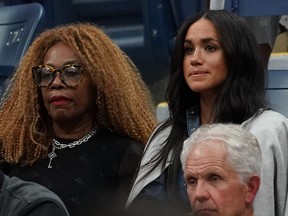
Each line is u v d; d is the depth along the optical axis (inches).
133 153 313.3
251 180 236.4
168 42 494.3
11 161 323.3
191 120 303.1
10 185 238.5
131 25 508.7
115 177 308.8
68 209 301.3
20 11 438.6
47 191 239.3
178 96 306.3
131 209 288.7
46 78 315.6
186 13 487.8
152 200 287.9
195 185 237.5
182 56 305.3
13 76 345.7
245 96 292.4
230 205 233.3
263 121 285.1
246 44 296.0
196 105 305.9
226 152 234.8
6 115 334.6
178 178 288.0
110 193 305.1
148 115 335.3
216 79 295.6
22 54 422.0
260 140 279.4
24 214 230.7
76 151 314.8
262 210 269.7
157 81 505.4
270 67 385.7
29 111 325.4
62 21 513.7
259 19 441.1
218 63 295.4
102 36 330.6
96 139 318.3
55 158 315.0
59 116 315.3
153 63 505.0
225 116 291.6
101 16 514.9
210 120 295.3
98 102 321.4
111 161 311.1
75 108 315.9
